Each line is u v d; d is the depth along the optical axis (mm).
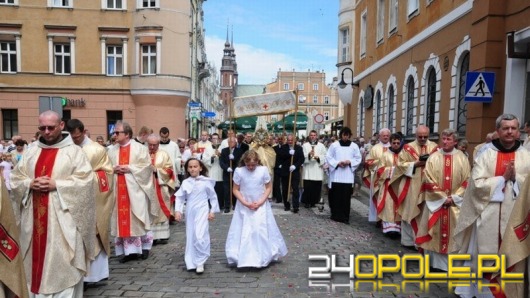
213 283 5375
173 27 25641
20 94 25359
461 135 10469
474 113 9234
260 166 6094
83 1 25297
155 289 5164
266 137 11406
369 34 19828
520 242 3848
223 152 10617
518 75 8336
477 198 4426
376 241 7621
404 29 14945
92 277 5164
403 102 14930
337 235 8055
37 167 4312
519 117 8352
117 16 25516
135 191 6332
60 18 25188
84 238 4340
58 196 4211
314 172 11227
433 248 5707
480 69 9016
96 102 25891
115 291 5098
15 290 3311
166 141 10008
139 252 6398
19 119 25438
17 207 4305
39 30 25141
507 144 4445
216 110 81125
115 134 6559
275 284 5316
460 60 10656
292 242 7461
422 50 13211
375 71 18828
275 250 6070
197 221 5820
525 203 3842
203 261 5793
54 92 25516
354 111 23062
